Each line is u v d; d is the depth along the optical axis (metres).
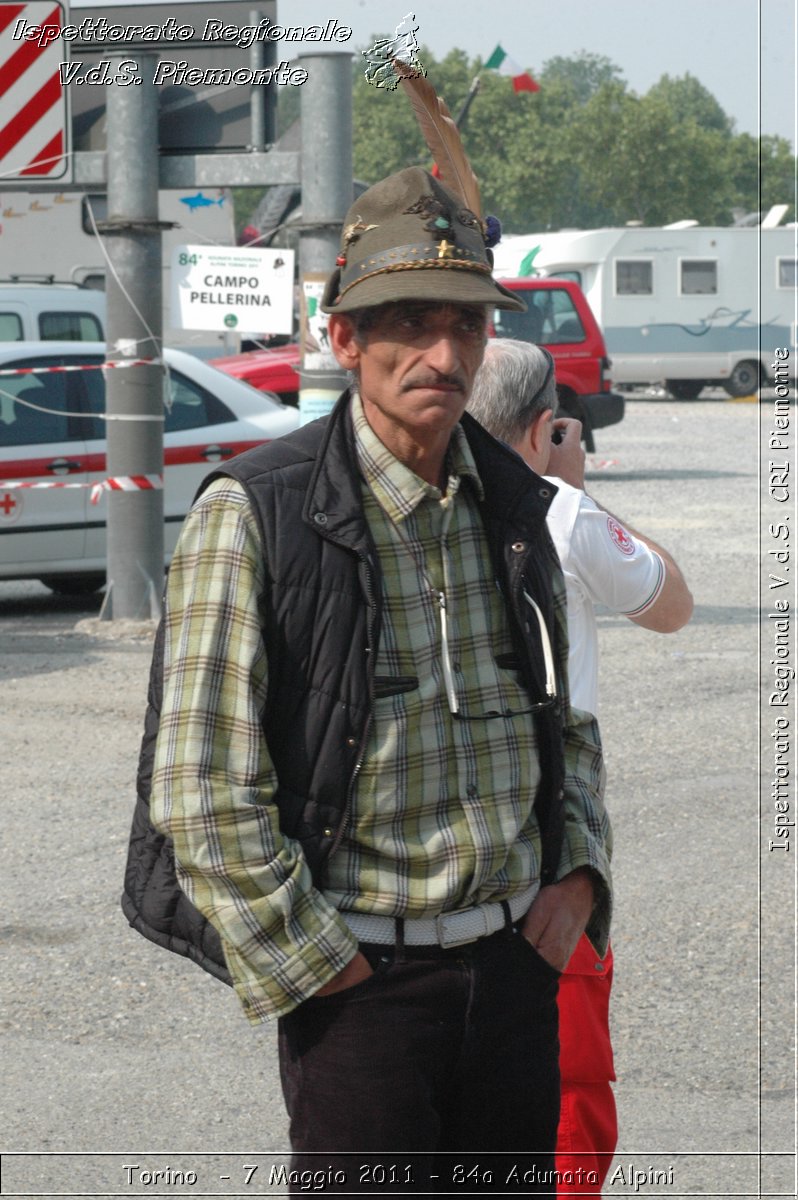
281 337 21.22
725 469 22.03
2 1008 4.71
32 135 10.19
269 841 2.23
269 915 2.22
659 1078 4.28
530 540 2.48
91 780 7.18
